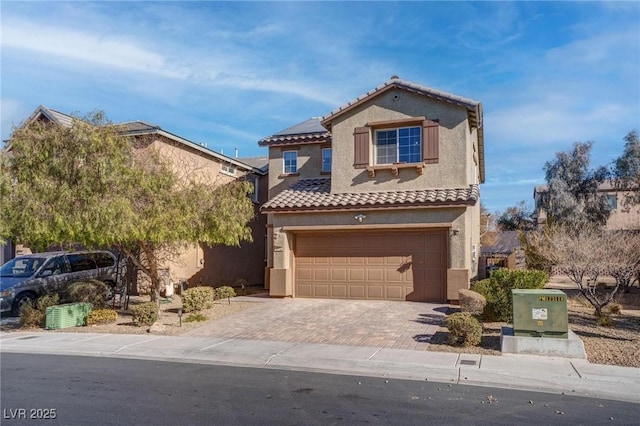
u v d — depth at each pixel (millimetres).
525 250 21922
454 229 16281
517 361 9430
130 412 6840
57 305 14516
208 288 16500
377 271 17594
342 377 8781
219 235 15117
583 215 30031
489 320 13461
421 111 18031
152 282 15523
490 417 6637
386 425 6316
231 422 6422
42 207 12664
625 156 29000
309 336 12023
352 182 18703
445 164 17578
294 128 25109
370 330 12484
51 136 13453
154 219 13211
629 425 6367
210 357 10383
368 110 18719
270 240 22328
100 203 12578
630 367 8984
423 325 12945
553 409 6988
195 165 19828
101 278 18703
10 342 12188
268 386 8172
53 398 7516
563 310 9883
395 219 17047
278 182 23594
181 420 6504
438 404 7188
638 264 14805
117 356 10688
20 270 17641
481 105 17625
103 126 13875
